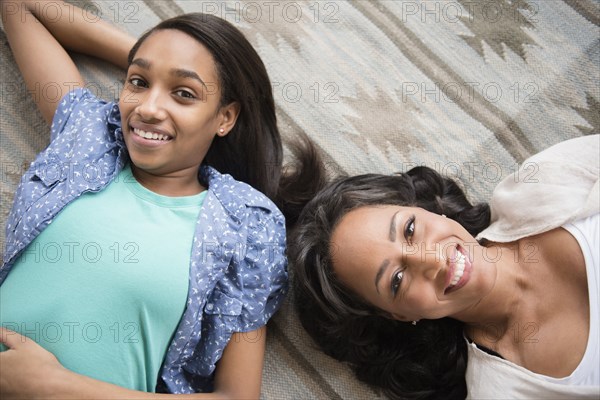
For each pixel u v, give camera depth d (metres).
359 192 0.99
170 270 0.87
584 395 0.86
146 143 0.86
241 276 0.93
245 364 0.94
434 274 0.87
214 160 1.06
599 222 0.92
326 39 1.17
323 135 1.15
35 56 1.02
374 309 0.98
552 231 0.94
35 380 0.82
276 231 0.97
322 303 0.99
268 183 1.06
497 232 0.99
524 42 1.17
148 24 1.15
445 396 1.04
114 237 0.87
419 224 0.91
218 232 0.92
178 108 0.86
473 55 1.17
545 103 1.15
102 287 0.85
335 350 1.05
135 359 0.88
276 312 1.09
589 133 1.14
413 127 1.15
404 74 1.17
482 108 1.16
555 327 0.91
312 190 1.10
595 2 1.17
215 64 0.89
